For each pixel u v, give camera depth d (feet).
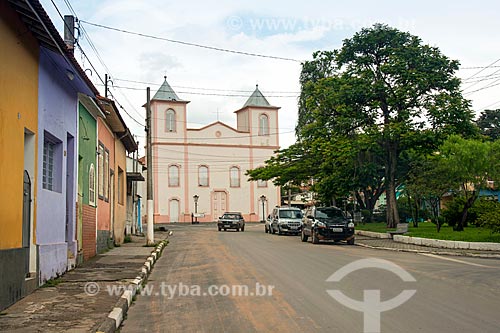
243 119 252.62
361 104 102.12
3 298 30.53
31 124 36.50
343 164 110.83
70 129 49.11
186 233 132.98
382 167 118.11
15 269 32.86
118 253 68.28
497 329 25.58
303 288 38.27
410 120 96.73
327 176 116.16
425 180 88.22
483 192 115.24
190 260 62.39
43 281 39.60
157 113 233.76
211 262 58.54
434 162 89.71
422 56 97.66
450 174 86.53
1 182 30.35
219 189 240.32
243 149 245.04
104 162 72.95
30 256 37.50
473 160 84.33
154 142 232.53
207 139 240.12
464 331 25.21
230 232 136.77
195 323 28.50
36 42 37.35
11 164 32.17
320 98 106.93
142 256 63.82
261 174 140.05
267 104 250.57
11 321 27.68
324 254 65.67
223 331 26.37
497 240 72.13
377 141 100.37
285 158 135.95
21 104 34.22
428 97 98.02
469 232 85.76
